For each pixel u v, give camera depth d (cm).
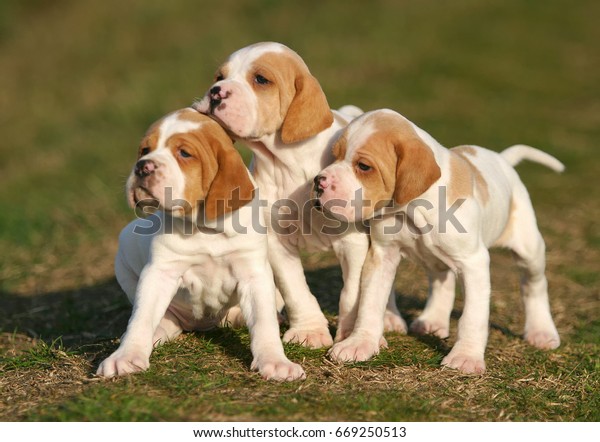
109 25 2956
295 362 809
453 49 3003
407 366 816
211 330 908
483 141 2114
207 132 754
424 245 834
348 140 795
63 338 972
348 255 865
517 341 970
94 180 1823
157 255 790
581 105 2558
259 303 789
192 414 674
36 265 1355
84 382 751
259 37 2866
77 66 2681
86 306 1121
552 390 797
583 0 3741
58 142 2136
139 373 743
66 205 1681
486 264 827
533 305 976
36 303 1156
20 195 1761
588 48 3142
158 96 2392
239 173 753
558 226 1592
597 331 1034
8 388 757
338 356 809
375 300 848
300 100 821
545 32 3294
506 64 2905
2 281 1274
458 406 732
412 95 2527
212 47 2739
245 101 793
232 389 726
